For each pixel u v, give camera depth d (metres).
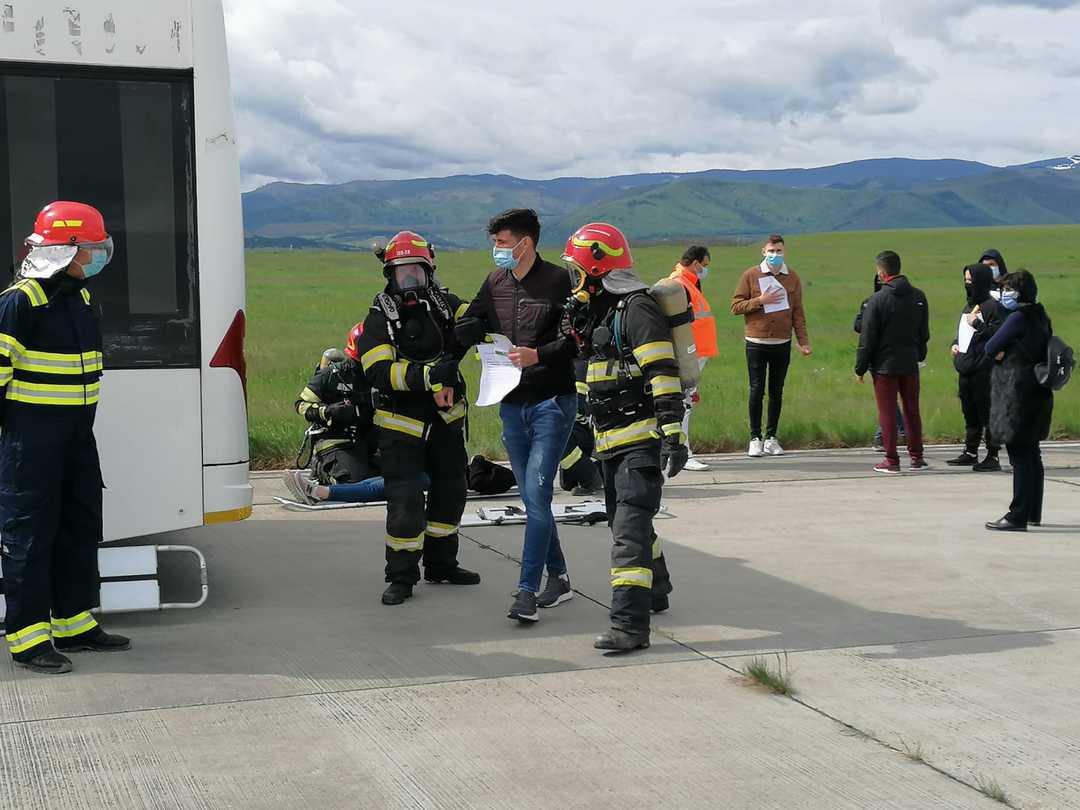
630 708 4.82
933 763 4.26
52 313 5.27
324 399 9.61
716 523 8.84
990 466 11.49
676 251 97.31
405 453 6.57
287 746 4.38
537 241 6.20
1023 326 8.45
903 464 11.84
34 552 5.25
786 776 4.12
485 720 4.67
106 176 6.08
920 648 5.73
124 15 6.05
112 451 6.12
